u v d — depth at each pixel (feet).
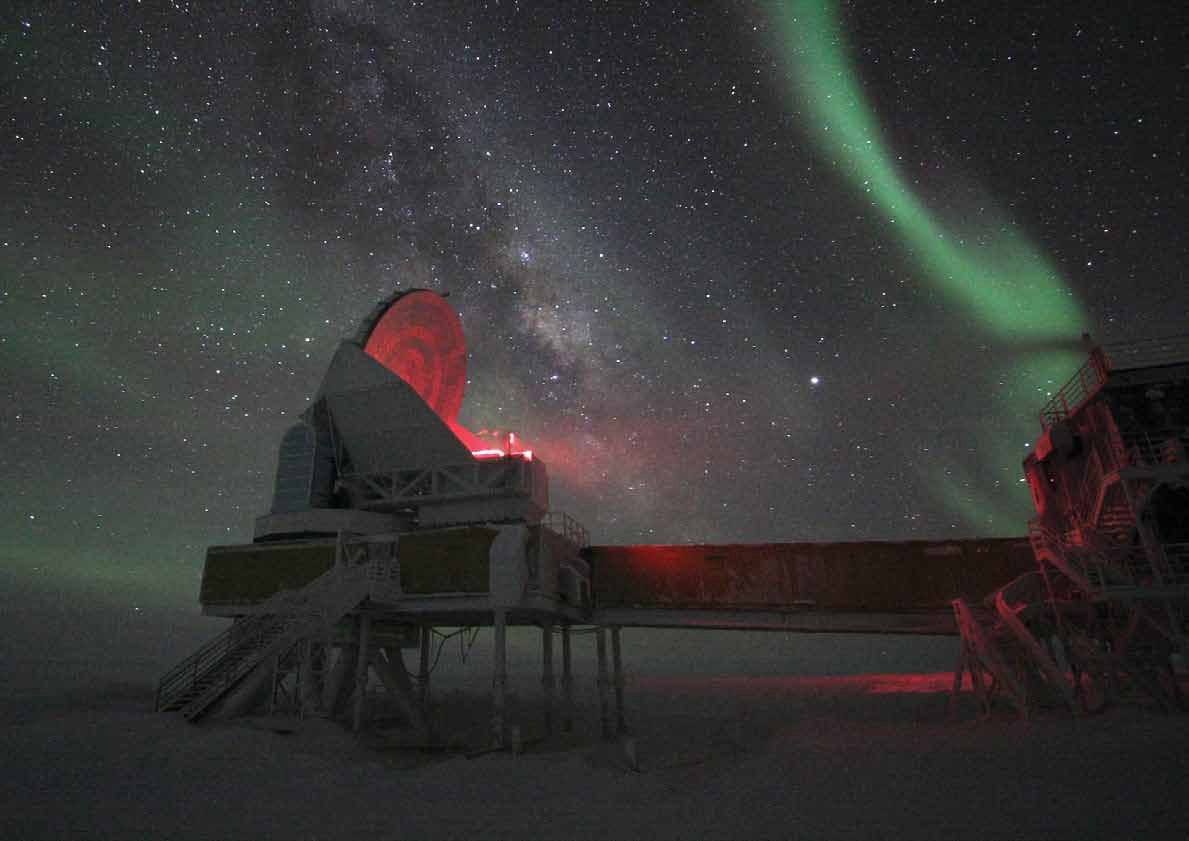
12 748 60.49
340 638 98.84
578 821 40.37
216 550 104.17
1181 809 35.22
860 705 149.69
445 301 127.13
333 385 107.45
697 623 102.01
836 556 100.01
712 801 44.98
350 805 45.62
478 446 112.68
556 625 113.29
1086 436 85.30
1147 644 75.87
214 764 59.11
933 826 34.96
